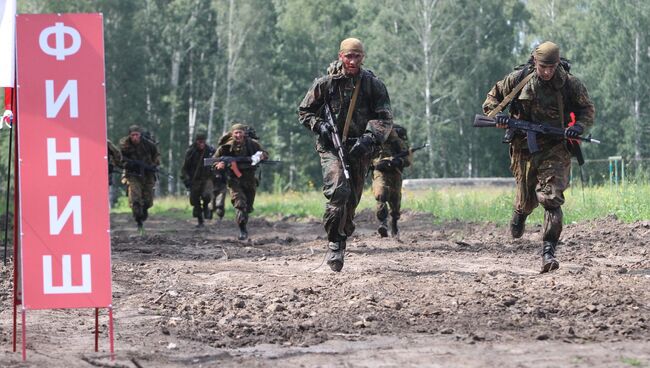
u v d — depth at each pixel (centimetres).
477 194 5219
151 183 3794
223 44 12719
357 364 1195
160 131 12800
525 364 1166
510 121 1936
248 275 2077
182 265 2336
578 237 2792
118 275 2112
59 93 1218
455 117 12350
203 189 4162
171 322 1502
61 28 1221
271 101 12925
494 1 12625
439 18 12162
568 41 12581
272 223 4356
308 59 13925
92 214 1225
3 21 1260
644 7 11888
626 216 3309
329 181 1962
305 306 1628
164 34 12494
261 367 1185
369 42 12719
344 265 2244
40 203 1216
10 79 1259
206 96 13212
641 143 11694
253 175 3328
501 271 2066
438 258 2378
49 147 1216
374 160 2977
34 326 1495
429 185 8138
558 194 1920
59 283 1221
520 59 12975
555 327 1409
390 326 1443
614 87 11850
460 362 1188
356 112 1962
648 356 1205
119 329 1468
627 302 1581
